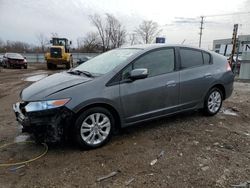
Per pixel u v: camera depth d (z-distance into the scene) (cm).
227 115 611
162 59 493
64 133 397
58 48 2442
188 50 539
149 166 361
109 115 427
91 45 6381
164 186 314
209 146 427
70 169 354
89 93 402
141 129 502
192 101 539
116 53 507
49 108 379
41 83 439
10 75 1762
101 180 328
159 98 480
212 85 568
